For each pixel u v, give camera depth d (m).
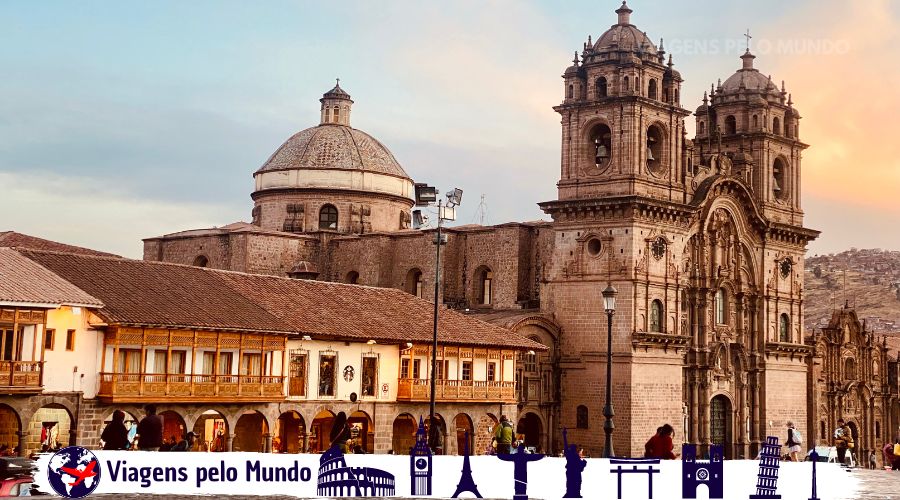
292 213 113.19
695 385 100.94
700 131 114.75
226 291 73.31
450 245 104.75
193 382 65.88
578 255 96.69
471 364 84.25
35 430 63.97
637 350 93.56
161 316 64.75
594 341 94.94
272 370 71.25
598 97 98.50
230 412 68.44
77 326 62.00
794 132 115.50
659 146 100.00
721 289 105.31
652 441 42.34
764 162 111.44
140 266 71.44
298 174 113.75
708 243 103.38
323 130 117.12
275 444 76.19
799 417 112.50
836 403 119.94
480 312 99.94
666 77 101.00
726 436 104.50
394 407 78.88
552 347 96.31
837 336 121.12
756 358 107.94
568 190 98.56
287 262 108.38
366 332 76.44
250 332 68.69
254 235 106.06
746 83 113.75
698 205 100.31
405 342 78.56
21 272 62.25
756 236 109.06
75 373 61.72
